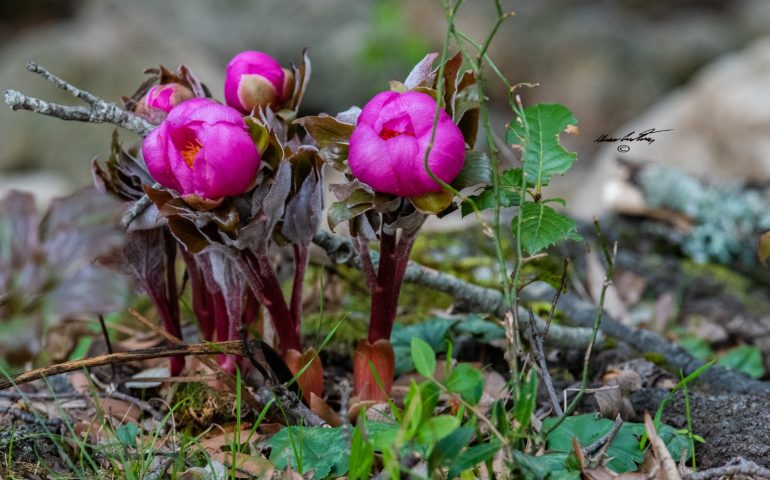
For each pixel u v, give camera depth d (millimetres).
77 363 1322
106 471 1332
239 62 1346
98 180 1348
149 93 1357
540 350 1329
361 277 1632
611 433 1302
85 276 1197
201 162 1266
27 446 1353
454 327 1482
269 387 1341
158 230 1369
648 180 1888
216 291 1369
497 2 1247
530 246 1274
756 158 2336
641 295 1727
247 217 1302
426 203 1265
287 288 1612
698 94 2486
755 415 1359
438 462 1226
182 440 1331
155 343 1519
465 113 1296
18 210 1203
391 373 1354
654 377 1469
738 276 1785
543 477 1237
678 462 1320
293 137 1358
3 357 1184
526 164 1300
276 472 1303
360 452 1246
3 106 3516
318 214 1338
